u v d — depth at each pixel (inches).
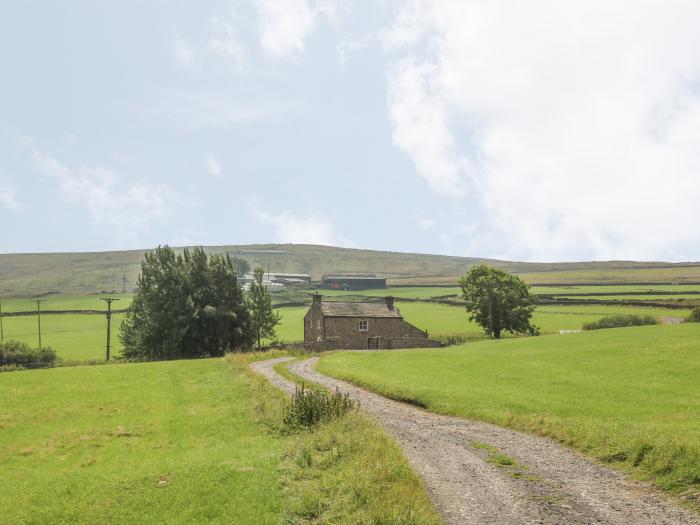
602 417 1163.9
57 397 1761.8
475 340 4515.3
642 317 4315.9
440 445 971.9
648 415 1172.5
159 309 3639.3
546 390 1537.9
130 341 4015.8
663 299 6274.6
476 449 942.4
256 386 1737.2
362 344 4114.2
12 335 5718.5
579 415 1187.3
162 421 1379.2
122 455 1083.3
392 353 2861.7
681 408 1238.3
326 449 911.0
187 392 1804.9
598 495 703.1
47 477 923.4
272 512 688.4
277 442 1040.2
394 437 1033.5
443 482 759.1
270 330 4547.2
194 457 963.3
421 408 1395.2
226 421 1322.6
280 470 837.8
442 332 5128.0
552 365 2050.9
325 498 701.9
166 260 3777.1
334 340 3870.6
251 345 3941.9
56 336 5649.6
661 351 2135.8
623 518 627.2
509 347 2883.9
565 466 834.8
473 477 781.3
